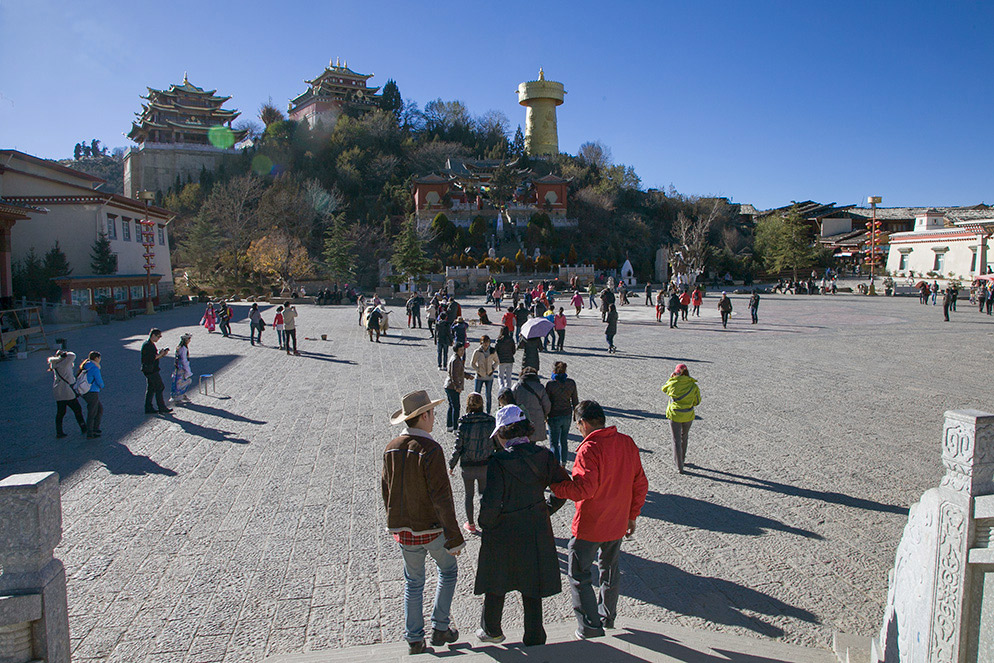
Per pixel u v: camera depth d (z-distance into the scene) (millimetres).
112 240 40875
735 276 81375
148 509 7383
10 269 33938
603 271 76188
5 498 2953
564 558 6016
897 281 58750
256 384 15492
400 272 58844
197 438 10516
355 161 90062
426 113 115938
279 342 22219
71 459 9461
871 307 39094
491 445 6508
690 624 4789
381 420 11594
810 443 9711
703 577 5574
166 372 17641
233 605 5215
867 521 6734
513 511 4129
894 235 60719
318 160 91938
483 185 88688
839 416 11438
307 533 6668
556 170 103188
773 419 11266
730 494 7605
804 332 25422
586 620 4344
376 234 73625
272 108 105875
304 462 9125
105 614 5082
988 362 17406
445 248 73312
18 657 2982
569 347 21719
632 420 11297
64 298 33844
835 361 17906
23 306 33344
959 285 51906
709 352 20125
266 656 4480
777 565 5773
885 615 3748
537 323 12977
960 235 52844
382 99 109000
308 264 58406
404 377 16219
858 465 8625
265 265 56000
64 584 3186
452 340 17516
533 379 7973
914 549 3309
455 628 4598
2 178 38156
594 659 3967
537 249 74188
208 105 97812
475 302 48344
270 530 6754
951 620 2889
